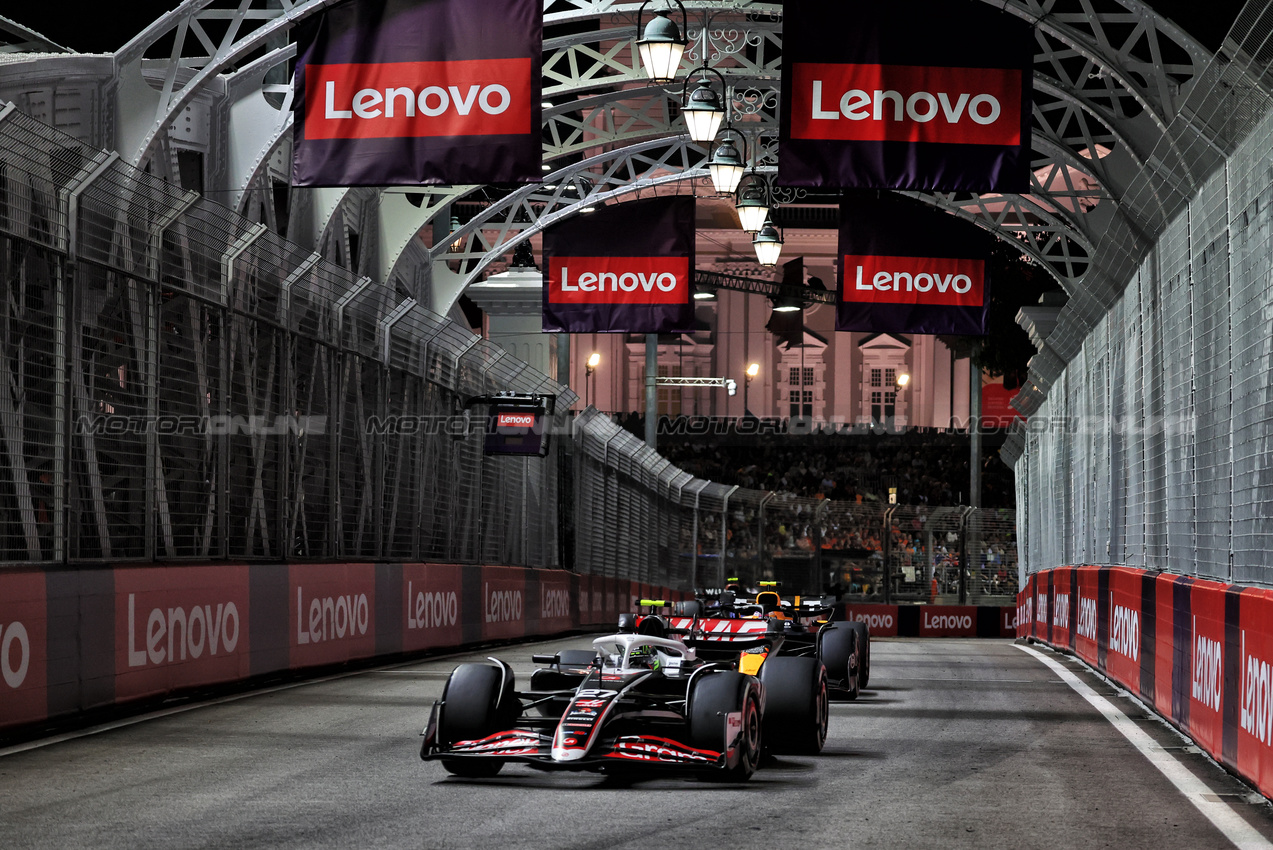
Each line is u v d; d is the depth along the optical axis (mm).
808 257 69375
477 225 26688
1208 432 10219
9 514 10438
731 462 59562
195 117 19000
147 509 12320
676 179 24906
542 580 25016
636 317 20438
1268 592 7570
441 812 6844
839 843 6137
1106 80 18297
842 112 13391
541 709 8539
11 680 9648
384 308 18625
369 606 16750
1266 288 8375
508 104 13383
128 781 7855
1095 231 22422
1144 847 6230
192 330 13445
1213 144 9781
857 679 13352
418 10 13500
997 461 58562
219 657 12945
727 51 21266
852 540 37062
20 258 10609
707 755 7613
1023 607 29047
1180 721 10258
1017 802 7359
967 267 19750
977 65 13430
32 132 10711
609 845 6016
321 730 10328
